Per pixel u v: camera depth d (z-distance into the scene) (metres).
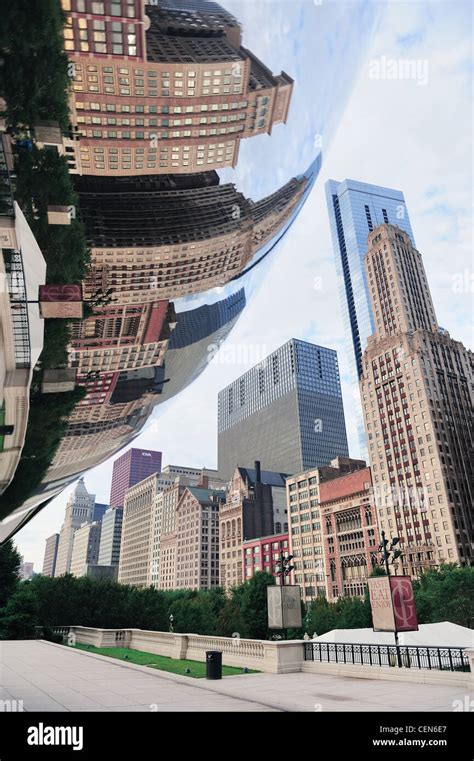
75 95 6.55
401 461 104.44
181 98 6.92
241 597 59.22
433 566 88.94
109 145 6.98
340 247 192.00
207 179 8.02
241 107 7.49
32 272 7.29
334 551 108.88
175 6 6.64
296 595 17.47
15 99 6.43
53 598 51.28
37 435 9.63
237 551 139.75
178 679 13.95
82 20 6.18
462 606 57.00
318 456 198.38
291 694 11.45
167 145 7.24
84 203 7.30
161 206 7.74
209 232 8.33
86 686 12.51
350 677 14.58
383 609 15.39
